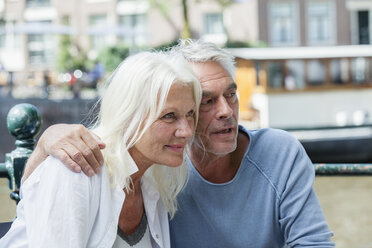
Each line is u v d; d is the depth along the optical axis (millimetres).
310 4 14812
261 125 8008
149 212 1242
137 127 1123
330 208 5578
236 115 1318
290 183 1314
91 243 1088
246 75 8148
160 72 1101
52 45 18594
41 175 1046
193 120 1205
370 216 5258
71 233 1017
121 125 1119
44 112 8883
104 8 17219
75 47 17766
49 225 1013
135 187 1224
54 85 15852
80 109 8875
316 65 8070
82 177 1046
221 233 1344
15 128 1438
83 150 1053
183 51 1280
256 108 8086
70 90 14867
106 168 1124
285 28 14914
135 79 1103
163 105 1104
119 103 1114
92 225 1087
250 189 1334
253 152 1345
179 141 1152
